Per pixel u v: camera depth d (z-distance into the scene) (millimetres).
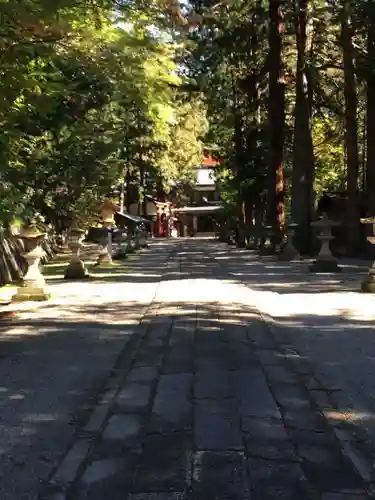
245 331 9219
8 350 8484
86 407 5977
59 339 9203
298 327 9977
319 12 24641
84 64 9906
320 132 45219
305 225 28812
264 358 7652
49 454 4797
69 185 21750
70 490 4125
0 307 12500
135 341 8945
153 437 5023
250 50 32344
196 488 4086
